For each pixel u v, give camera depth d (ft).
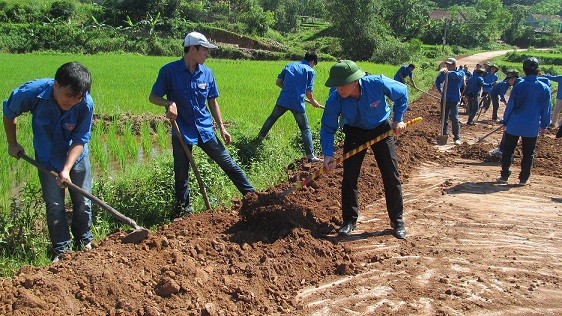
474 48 261.65
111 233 19.56
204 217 19.89
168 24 176.14
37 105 15.79
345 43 183.93
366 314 14.14
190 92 20.20
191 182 22.54
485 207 23.36
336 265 16.88
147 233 16.25
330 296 15.15
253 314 13.92
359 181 25.41
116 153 31.07
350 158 19.24
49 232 17.07
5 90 52.60
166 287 13.55
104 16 188.24
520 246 18.93
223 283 14.82
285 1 276.00
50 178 16.67
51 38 149.59
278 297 14.83
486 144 36.35
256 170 27.07
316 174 18.63
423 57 188.03
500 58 192.75
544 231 20.49
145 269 14.39
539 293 15.46
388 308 14.44
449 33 263.29
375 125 18.54
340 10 182.70
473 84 48.24
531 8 431.43
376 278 16.26
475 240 19.43
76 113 16.15
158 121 39.75
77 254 15.17
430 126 46.16
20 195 20.33
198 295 13.78
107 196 21.22
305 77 29.37
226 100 49.49
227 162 21.58
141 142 35.35
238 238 17.84
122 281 13.53
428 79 92.89
